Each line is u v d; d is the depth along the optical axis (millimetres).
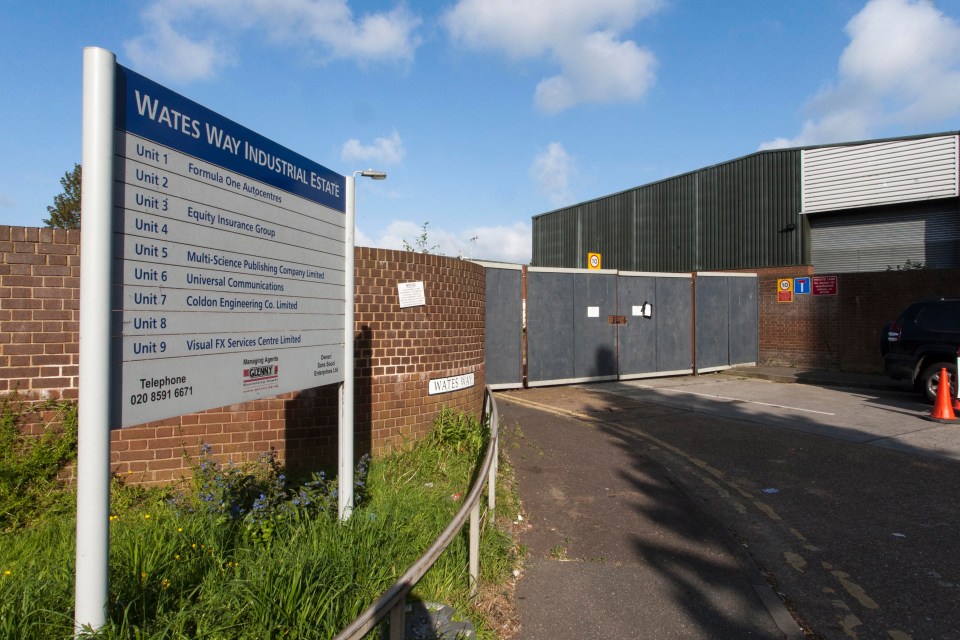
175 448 5434
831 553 4730
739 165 23188
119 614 2783
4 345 4793
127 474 5281
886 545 4883
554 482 6516
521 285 13523
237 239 3186
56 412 4926
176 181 2736
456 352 7629
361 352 6434
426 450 6555
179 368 2746
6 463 4664
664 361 15867
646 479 6691
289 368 3662
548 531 5105
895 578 4281
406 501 4918
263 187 3428
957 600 3951
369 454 6449
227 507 4145
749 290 17844
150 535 3682
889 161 19219
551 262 33312
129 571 3076
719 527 5246
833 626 3623
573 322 14234
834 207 20438
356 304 6418
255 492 4738
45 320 4910
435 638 3104
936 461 7449
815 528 5266
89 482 2256
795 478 6773
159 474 5375
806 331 17125
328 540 3693
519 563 4406
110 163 2303
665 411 10945
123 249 2430
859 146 19891
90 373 2244
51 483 4828
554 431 9117
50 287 4930
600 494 6137
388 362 6641
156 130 2617
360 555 3664
